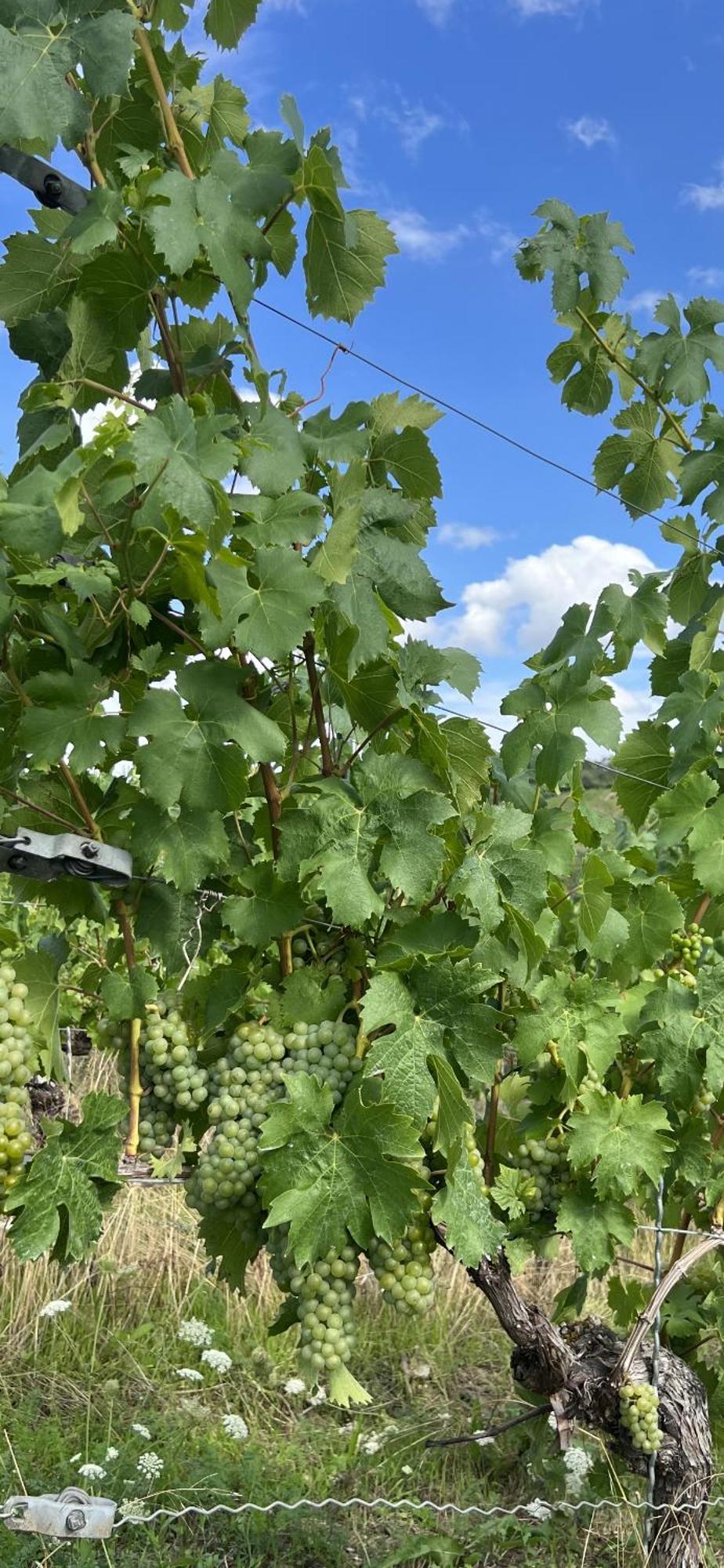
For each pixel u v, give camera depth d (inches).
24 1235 78.4
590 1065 115.5
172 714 82.9
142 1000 90.7
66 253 84.9
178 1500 147.2
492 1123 117.6
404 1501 149.0
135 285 84.5
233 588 82.3
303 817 89.7
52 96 74.3
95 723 81.9
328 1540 146.2
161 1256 204.7
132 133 86.6
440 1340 198.7
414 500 101.3
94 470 81.6
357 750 95.7
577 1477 152.3
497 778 126.6
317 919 98.8
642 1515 136.6
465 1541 150.3
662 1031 125.0
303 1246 82.4
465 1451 170.2
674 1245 145.6
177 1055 91.0
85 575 80.2
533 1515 144.9
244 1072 90.7
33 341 89.1
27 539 75.4
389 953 93.3
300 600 82.2
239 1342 190.1
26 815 90.7
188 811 84.4
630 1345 122.9
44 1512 89.1
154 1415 164.7
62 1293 190.4
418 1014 91.0
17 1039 81.8
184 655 93.0
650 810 154.6
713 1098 130.3
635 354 143.3
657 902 131.8
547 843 119.8
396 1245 91.0
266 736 83.0
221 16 93.0
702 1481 128.4
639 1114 116.7
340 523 86.9
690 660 148.5
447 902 100.7
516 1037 112.5
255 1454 159.6
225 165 86.3
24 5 76.5
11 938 94.6
